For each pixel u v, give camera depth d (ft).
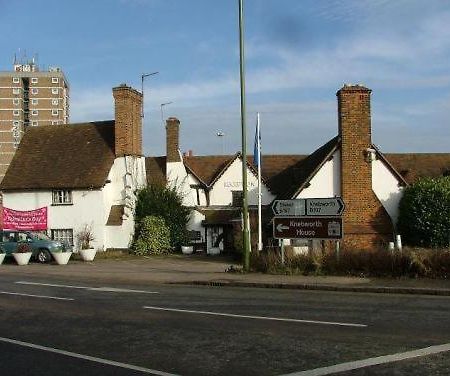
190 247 118.62
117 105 118.83
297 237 60.49
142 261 95.14
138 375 23.15
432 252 55.31
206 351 26.89
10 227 118.32
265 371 23.27
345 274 57.62
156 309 39.70
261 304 41.65
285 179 131.34
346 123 87.66
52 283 58.80
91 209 114.21
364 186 86.89
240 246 92.17
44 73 425.28
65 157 122.83
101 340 29.84
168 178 129.59
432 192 81.56
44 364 25.16
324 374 22.61
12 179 120.98
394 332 30.58
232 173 134.41
